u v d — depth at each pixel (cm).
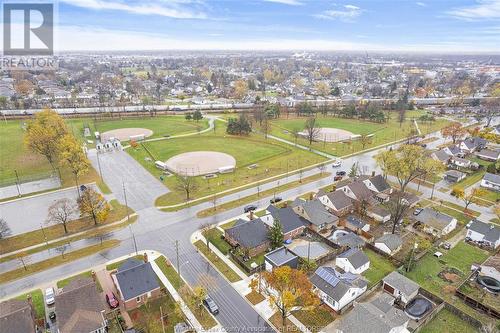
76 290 5128
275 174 11181
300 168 11775
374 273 6419
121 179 10562
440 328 5138
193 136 15612
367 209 8600
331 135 16250
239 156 12862
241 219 7831
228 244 7225
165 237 7488
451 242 7500
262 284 5975
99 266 6494
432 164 9744
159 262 6619
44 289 5869
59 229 7744
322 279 5791
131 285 5519
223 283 6081
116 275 5538
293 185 10306
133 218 8256
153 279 5722
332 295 5441
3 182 10131
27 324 4712
